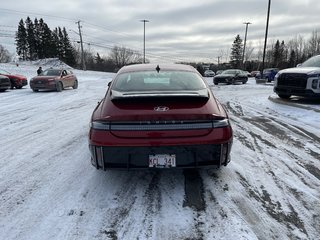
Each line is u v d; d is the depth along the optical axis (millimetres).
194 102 3639
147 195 3670
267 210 3303
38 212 3291
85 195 3672
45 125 7602
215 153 3473
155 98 3607
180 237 2852
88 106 11000
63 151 5367
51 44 91625
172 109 3469
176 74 4504
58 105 11328
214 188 3822
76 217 3193
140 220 3135
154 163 3428
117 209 3352
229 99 13039
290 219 3129
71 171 4418
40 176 4246
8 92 16875
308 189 3791
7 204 3465
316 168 4477
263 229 2953
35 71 42406
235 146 5547
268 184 3928
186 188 3840
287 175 4211
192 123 3422
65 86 18375
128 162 3436
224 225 3023
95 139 3463
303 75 10016
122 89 4070
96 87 21344
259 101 11922
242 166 4531
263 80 28500
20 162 4816
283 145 5621
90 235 2891
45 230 2965
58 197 3625
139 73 4547
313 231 2928
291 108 9750
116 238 2846
